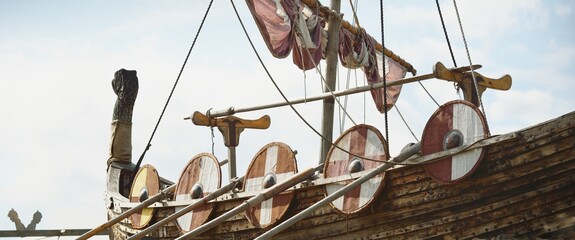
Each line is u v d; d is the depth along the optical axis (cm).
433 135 1675
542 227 1566
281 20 2264
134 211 2145
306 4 2394
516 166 1573
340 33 2570
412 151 1694
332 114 2339
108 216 2511
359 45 2667
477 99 1925
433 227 1673
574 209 1535
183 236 1814
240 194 1969
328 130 2327
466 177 1609
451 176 1630
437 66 1875
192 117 2306
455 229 1648
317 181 1819
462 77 1916
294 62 2392
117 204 2414
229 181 2027
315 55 2367
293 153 1920
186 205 2119
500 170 1590
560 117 1530
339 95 2261
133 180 2395
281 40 2259
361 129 1792
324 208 1812
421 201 1678
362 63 2678
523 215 1580
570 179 1530
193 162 2164
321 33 2423
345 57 2627
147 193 2294
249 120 2352
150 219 2208
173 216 1953
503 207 1596
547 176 1548
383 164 1692
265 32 2225
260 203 1900
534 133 1553
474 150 1612
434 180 1656
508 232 1598
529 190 1568
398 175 1709
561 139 1527
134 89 2714
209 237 2023
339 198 1775
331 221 1802
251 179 1977
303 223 1847
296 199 1867
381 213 1731
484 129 1611
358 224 1764
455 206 1642
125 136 2684
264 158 1970
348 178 1767
